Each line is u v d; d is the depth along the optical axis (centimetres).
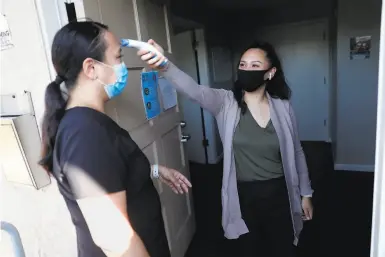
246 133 135
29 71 115
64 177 78
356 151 325
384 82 60
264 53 134
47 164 87
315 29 436
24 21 110
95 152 75
